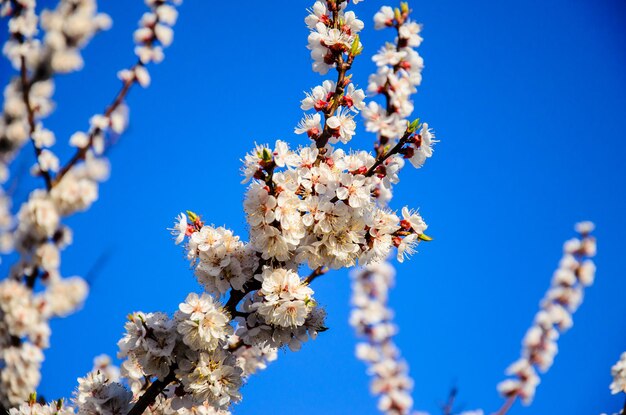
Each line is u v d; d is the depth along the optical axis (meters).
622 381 0.66
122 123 0.61
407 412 0.62
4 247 0.60
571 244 0.63
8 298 0.60
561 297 0.63
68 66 0.60
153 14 0.62
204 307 0.72
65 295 0.60
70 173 0.60
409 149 0.71
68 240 0.60
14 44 0.61
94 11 0.60
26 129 0.60
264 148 0.71
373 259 0.73
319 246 0.73
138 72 0.61
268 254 0.72
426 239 0.73
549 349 0.62
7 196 0.60
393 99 0.67
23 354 0.60
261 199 0.72
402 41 0.68
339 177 0.72
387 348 0.63
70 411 0.72
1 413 0.61
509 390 0.62
